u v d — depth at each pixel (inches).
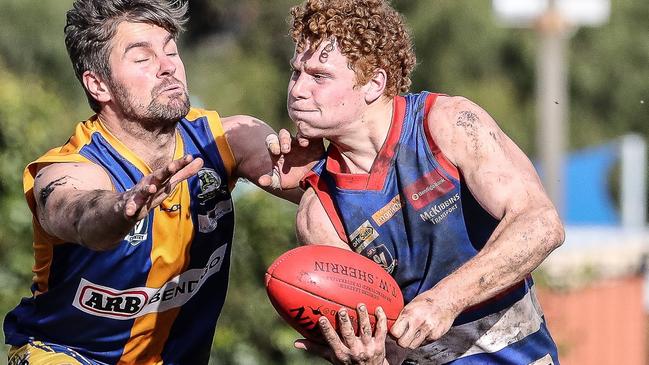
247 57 1358.3
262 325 480.4
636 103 1533.0
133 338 273.9
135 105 260.5
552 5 692.7
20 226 469.4
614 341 665.0
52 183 251.3
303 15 246.7
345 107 245.1
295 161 263.0
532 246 230.5
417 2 1385.3
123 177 263.7
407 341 224.4
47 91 620.1
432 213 249.9
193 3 1432.1
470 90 1365.7
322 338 239.6
